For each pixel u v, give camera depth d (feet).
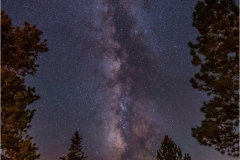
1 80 35.86
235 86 31.30
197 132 34.65
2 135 34.17
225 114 32.91
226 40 31.55
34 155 36.50
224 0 33.76
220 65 33.47
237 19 32.37
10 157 35.86
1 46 39.88
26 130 37.76
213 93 35.40
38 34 42.04
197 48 35.94
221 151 33.88
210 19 34.14
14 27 40.34
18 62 39.73
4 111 36.11
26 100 37.60
